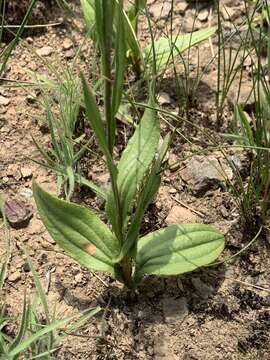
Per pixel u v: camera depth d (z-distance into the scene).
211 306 0.45
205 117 0.55
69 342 0.43
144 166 0.42
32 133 0.53
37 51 0.59
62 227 0.43
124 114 0.53
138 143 0.43
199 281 0.46
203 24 0.61
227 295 0.45
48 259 0.47
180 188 0.51
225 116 0.55
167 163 0.52
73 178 0.48
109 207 0.42
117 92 0.37
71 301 0.45
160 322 0.44
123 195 0.42
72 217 0.43
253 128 0.53
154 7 0.62
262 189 0.49
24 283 0.46
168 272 0.43
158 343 0.43
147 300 0.45
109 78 0.36
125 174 0.42
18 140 0.53
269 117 0.49
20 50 0.59
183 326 0.44
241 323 0.44
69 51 0.59
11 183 0.51
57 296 0.45
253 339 0.43
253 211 0.49
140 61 0.56
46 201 0.43
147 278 0.46
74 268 0.46
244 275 0.46
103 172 0.51
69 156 0.49
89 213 0.44
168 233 0.45
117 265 0.44
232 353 0.43
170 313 0.45
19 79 0.57
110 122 0.38
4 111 0.55
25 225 0.49
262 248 0.48
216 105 0.54
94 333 0.43
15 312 0.44
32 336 0.37
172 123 0.54
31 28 0.59
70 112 0.51
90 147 0.52
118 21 0.36
